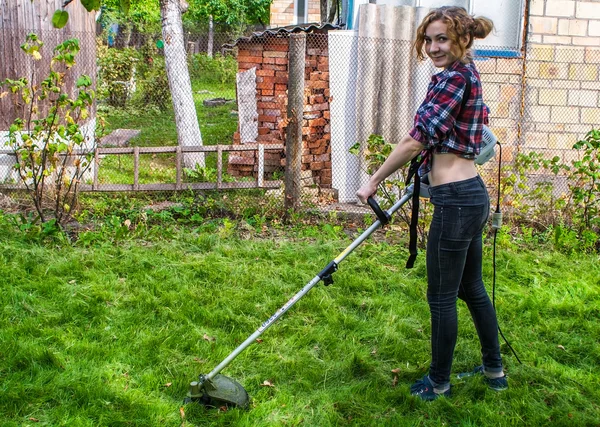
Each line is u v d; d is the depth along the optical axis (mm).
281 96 8617
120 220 6723
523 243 6465
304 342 4168
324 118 8203
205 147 7457
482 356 3703
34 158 6117
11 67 7699
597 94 7809
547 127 7848
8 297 4578
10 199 7023
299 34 6676
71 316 4406
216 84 17781
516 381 3734
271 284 5062
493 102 7793
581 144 6387
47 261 5312
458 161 3258
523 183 6945
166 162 9375
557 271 5660
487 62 7719
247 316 4566
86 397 3396
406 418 3355
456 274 3361
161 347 4004
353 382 3732
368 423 3307
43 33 7812
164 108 13703
